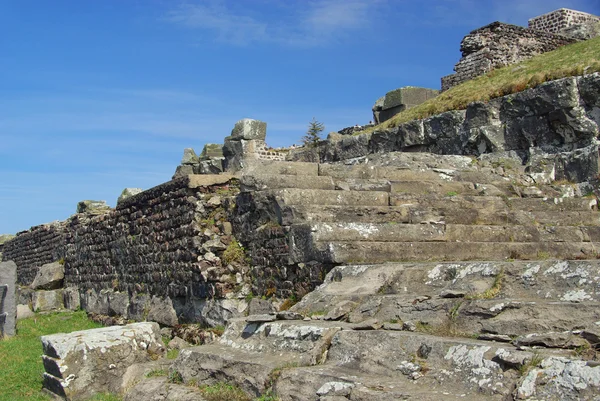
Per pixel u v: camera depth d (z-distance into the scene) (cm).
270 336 663
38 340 1378
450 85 2159
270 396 562
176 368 704
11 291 1472
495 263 654
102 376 861
